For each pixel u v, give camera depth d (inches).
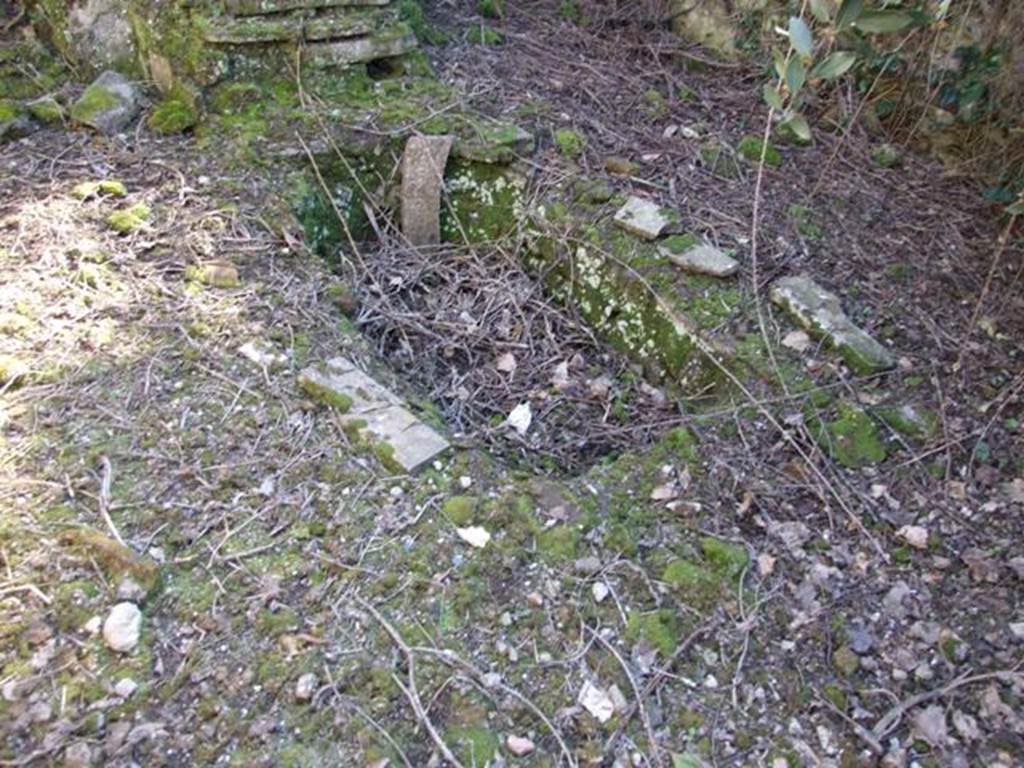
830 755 73.6
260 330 106.2
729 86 164.1
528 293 131.6
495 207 140.3
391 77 151.3
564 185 135.2
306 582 81.4
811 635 82.4
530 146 140.4
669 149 144.9
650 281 119.8
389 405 98.9
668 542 89.4
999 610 84.1
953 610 84.5
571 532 88.0
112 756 68.1
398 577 82.2
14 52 150.6
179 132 138.6
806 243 127.0
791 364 108.1
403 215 138.4
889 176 142.7
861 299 118.0
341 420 96.0
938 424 101.3
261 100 140.4
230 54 138.6
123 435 92.2
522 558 85.4
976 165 140.7
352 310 117.3
